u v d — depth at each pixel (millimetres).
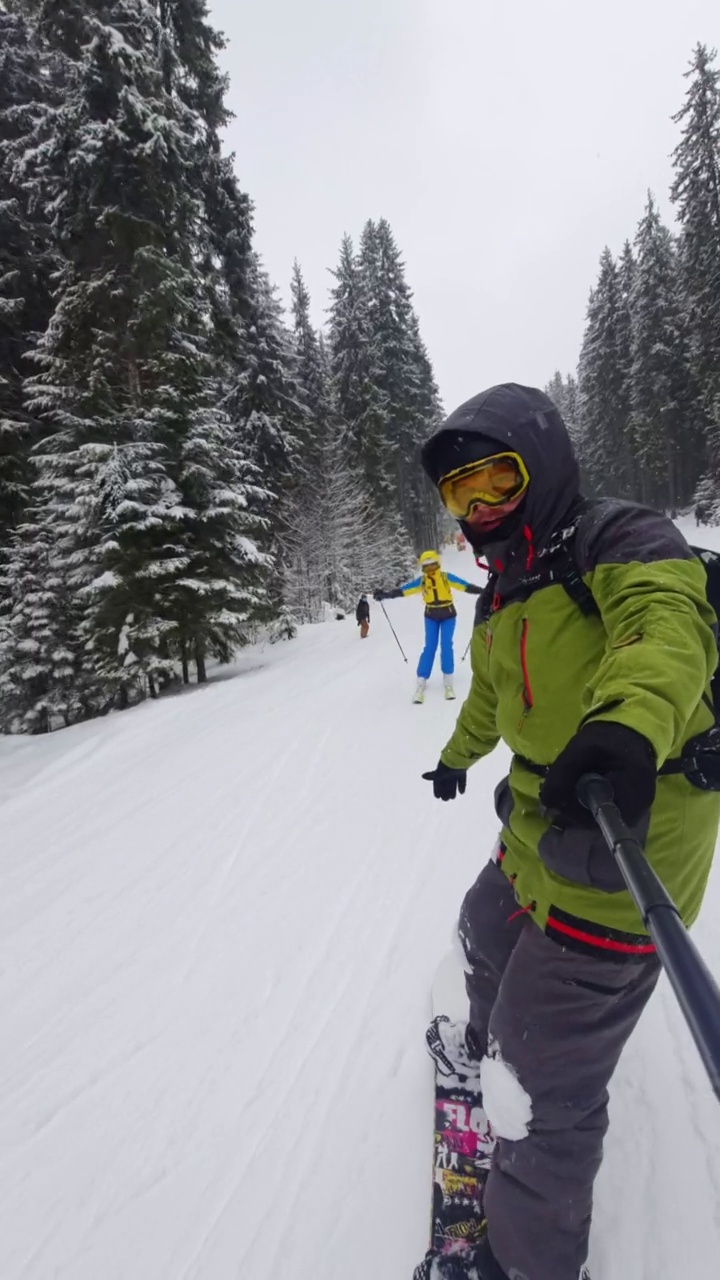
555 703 1255
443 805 4250
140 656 11242
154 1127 2078
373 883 3391
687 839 1175
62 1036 2551
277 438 20078
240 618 11945
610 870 1117
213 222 16281
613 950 1190
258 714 7430
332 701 7496
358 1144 1915
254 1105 2113
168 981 2811
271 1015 2520
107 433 11102
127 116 10844
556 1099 1276
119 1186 1889
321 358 31141
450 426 1251
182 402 11523
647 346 33000
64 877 3934
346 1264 1598
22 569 12359
